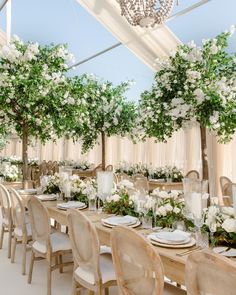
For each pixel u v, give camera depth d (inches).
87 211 139.0
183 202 118.0
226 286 52.8
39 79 185.6
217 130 155.9
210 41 147.0
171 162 371.2
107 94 276.2
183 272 78.0
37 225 130.0
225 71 149.9
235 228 87.5
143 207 112.0
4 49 180.7
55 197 172.2
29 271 141.9
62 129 213.2
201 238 89.5
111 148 469.7
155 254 67.1
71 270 156.9
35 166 451.8
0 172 270.5
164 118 161.0
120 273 78.4
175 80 149.4
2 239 190.5
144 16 128.2
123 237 73.0
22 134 222.7
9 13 290.2
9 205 164.9
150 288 70.7
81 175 400.2
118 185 161.0
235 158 299.0
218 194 308.8
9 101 188.1
